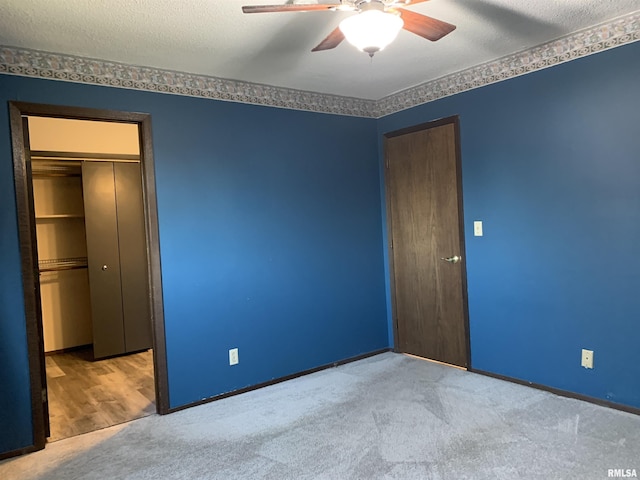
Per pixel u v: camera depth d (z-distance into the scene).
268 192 3.73
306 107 3.95
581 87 2.94
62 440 2.90
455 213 3.81
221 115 3.49
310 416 3.04
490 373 3.60
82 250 5.36
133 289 5.03
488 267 3.57
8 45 2.70
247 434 2.83
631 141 2.75
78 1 2.20
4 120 2.72
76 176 5.27
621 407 2.86
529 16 2.64
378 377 3.71
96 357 4.82
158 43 2.75
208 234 3.43
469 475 2.25
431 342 4.10
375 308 4.41
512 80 3.30
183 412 3.25
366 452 2.52
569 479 2.18
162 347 3.23
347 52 3.02
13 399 2.74
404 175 4.22
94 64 2.98
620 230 2.82
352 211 4.26
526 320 3.34
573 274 3.06
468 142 3.63
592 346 2.98
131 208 5.01
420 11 2.53
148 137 3.18
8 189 2.74
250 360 3.62
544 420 2.79
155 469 2.48
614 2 2.50
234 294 3.55
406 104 4.10
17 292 2.77
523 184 3.29
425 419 2.89
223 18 2.44
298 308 3.89
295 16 2.43
